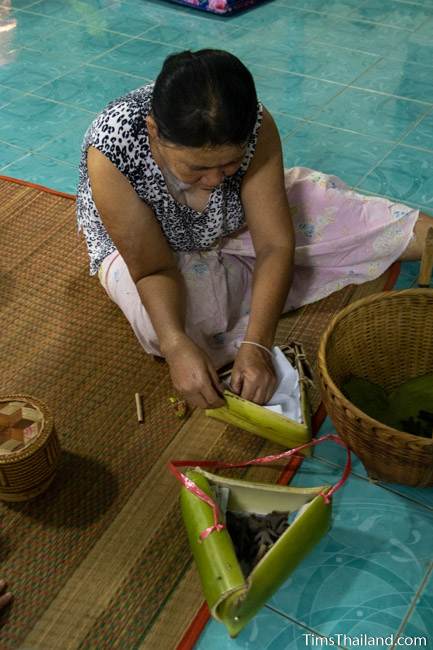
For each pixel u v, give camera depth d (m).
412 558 1.40
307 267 1.98
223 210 1.63
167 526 1.47
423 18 3.67
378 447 1.31
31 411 1.46
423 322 1.57
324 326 1.91
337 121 2.86
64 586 1.37
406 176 2.53
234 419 1.60
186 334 1.57
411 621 1.31
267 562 1.18
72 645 1.29
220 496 1.31
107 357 1.86
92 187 1.51
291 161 2.63
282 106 2.96
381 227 1.91
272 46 3.44
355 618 1.31
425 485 1.38
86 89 3.11
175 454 1.61
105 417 1.70
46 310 1.99
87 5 3.89
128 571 1.39
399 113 2.90
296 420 1.52
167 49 3.42
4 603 1.33
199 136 1.17
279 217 1.60
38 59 3.36
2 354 1.86
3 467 1.38
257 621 1.32
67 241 2.23
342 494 1.52
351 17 3.70
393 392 1.65
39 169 2.59
